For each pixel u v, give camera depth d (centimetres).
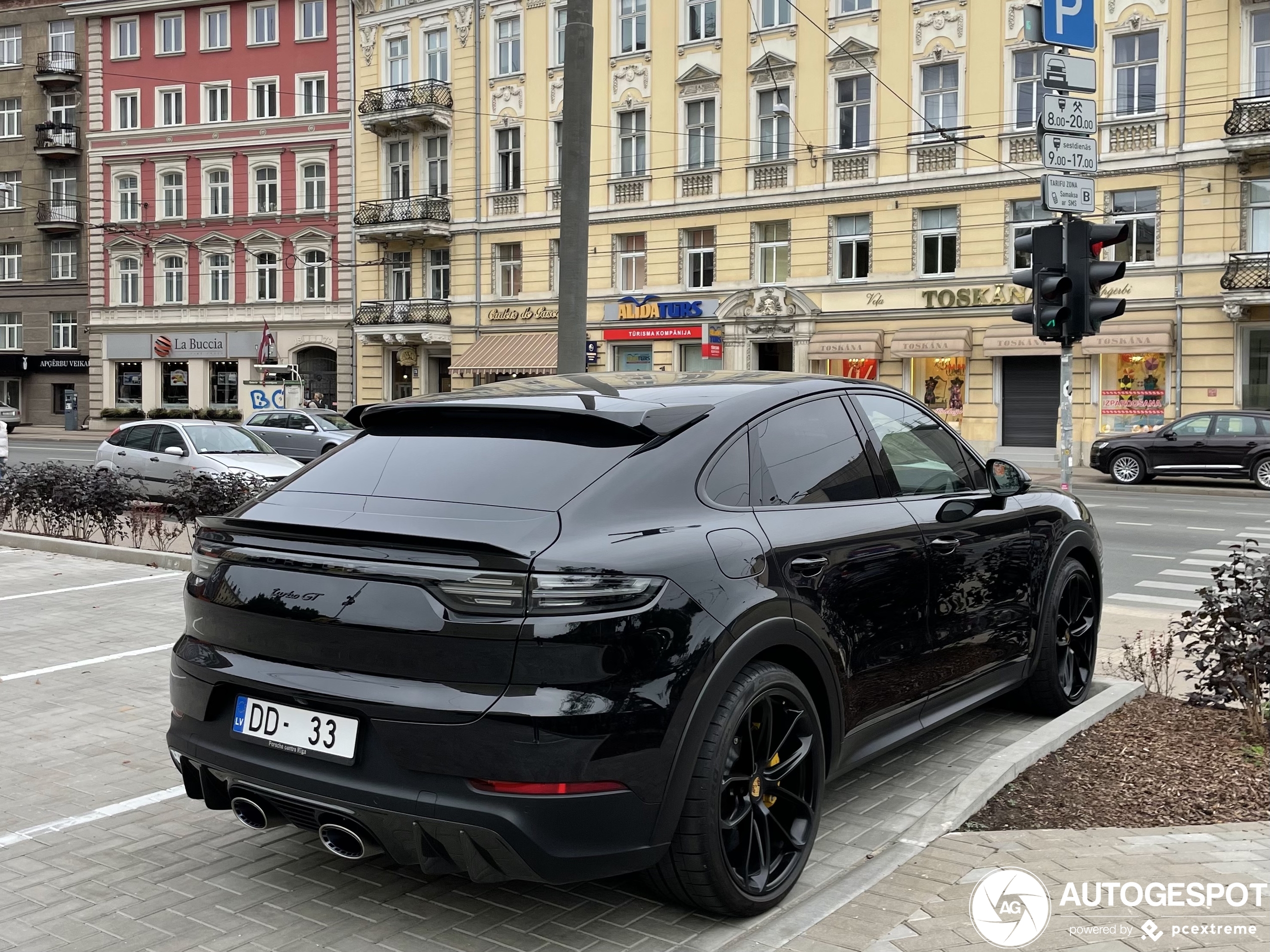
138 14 4566
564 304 907
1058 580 538
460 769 299
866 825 426
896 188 3030
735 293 3278
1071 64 959
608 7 3494
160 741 554
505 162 3784
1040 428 2925
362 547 323
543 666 299
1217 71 2623
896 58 3012
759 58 3216
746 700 337
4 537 1305
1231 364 2647
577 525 321
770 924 343
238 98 4388
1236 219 2630
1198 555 1311
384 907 361
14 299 4956
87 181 4781
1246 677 529
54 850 413
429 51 3934
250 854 407
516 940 336
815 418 421
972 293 2941
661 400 383
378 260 4128
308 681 322
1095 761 486
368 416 405
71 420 4769
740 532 355
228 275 4469
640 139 3481
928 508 452
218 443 1709
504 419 373
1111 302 914
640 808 311
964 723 560
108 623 844
